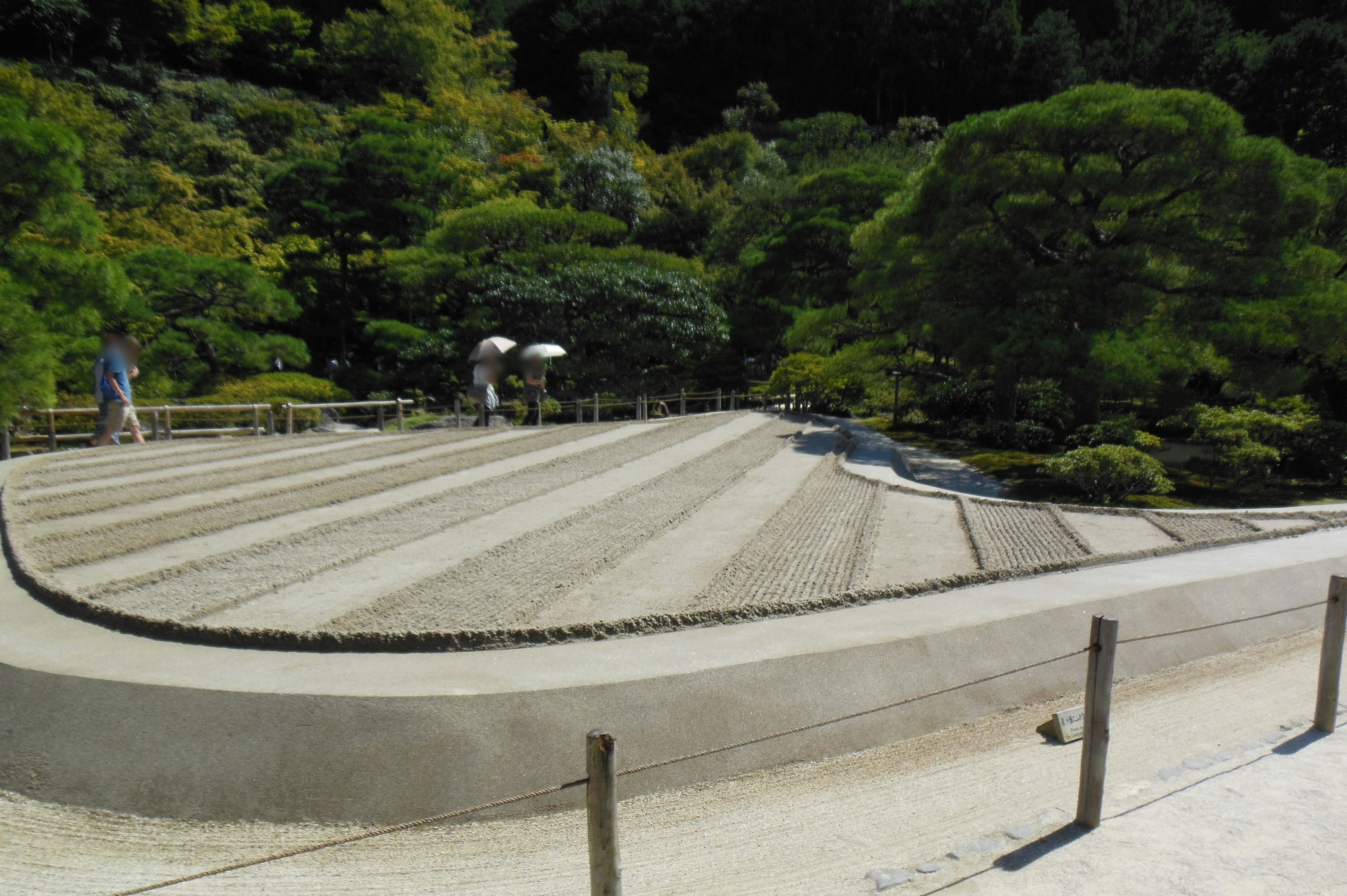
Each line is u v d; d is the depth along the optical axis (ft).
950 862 11.27
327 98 181.06
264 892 10.96
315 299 96.12
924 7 201.87
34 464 38.99
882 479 38.99
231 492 33.53
